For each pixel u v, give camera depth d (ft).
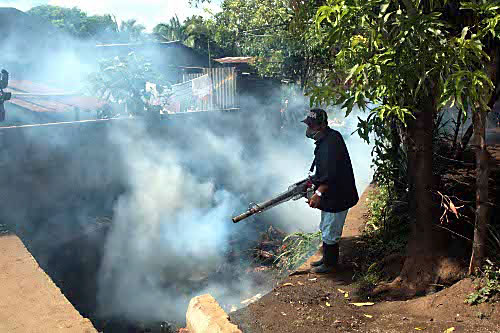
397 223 17.31
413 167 13.32
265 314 12.41
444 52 9.50
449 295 11.44
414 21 9.53
